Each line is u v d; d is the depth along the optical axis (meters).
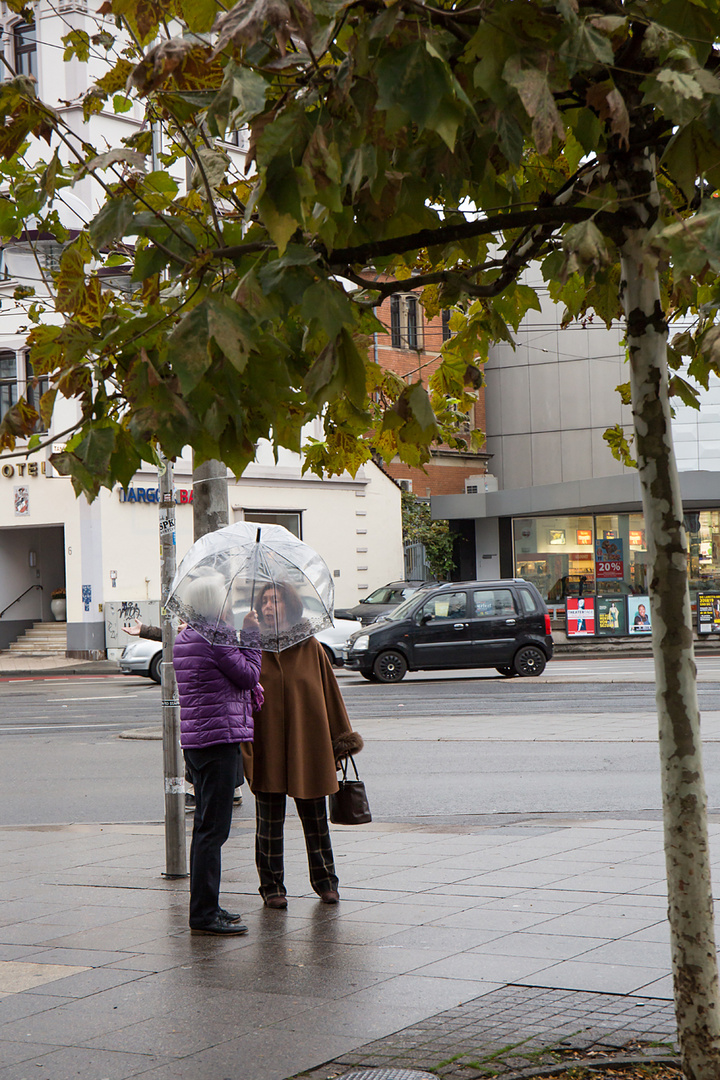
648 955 6.25
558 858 8.98
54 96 32.62
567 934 6.74
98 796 13.91
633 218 4.22
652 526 4.37
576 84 3.99
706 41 3.67
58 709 24.64
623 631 39.97
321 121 3.45
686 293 3.48
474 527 51.69
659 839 9.66
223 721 7.20
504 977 5.97
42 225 5.00
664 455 4.34
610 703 22.36
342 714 8.07
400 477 49.81
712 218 3.16
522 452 52.34
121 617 37.97
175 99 3.98
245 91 3.23
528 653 28.67
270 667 7.89
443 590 28.80
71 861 9.79
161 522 9.54
